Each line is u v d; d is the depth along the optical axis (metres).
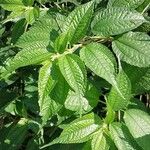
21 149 0.46
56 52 0.31
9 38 0.45
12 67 0.30
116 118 0.34
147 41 0.32
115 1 0.35
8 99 0.45
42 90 0.30
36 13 0.38
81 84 0.29
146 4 0.36
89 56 0.31
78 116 0.34
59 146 0.38
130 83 0.32
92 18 0.34
